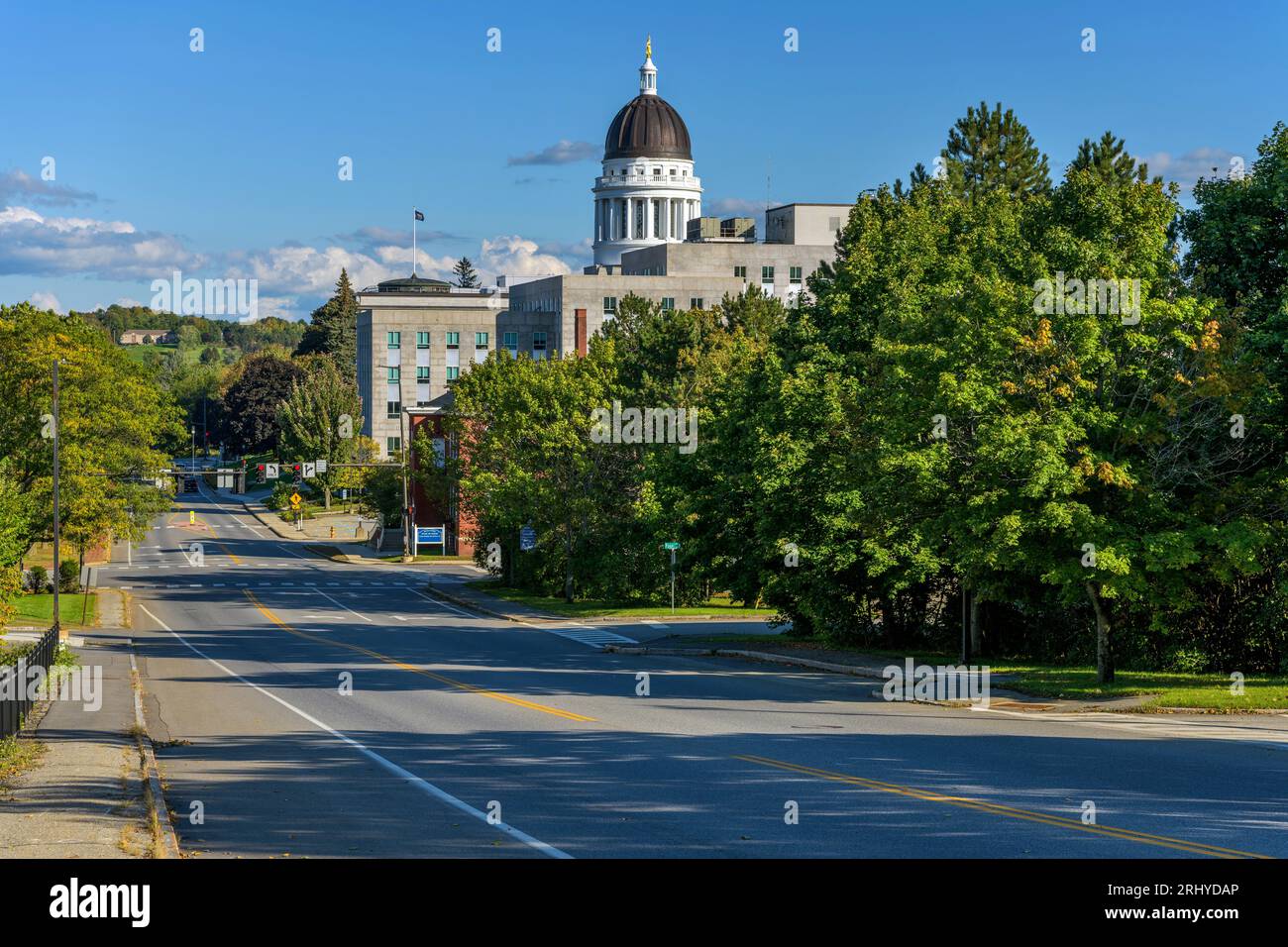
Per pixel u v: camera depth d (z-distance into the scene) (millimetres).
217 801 17719
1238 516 30797
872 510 38000
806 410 44406
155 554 113688
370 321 163875
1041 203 37656
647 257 175000
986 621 43188
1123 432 30422
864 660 40781
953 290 36406
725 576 54125
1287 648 36531
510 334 164000
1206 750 21141
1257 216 36719
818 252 170750
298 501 143875
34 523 69250
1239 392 29938
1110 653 31797
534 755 21781
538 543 74688
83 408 70812
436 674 39906
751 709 28766
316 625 62406
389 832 15297
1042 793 16781
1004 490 30531
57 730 25391
